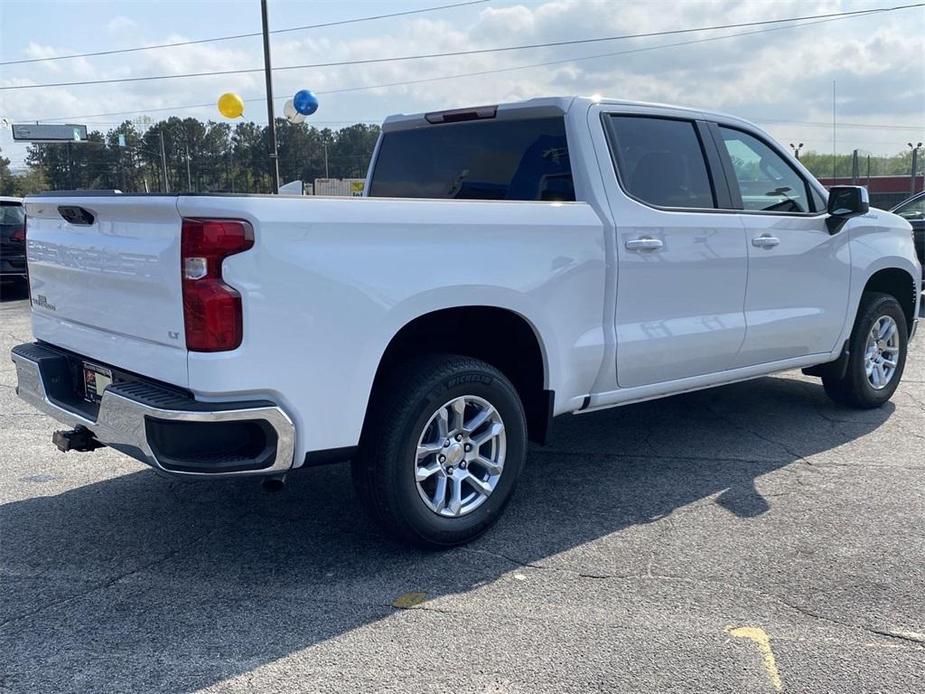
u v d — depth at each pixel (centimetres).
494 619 318
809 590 340
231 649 297
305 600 333
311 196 318
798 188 543
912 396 668
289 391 316
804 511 425
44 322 411
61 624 315
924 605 327
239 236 298
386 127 538
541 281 389
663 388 466
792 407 632
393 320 339
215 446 310
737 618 318
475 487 384
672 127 470
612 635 306
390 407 350
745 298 495
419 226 346
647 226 435
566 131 430
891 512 422
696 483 468
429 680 278
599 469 493
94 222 352
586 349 416
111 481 475
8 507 434
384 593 339
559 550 380
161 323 316
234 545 386
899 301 646
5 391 696
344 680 278
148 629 311
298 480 475
